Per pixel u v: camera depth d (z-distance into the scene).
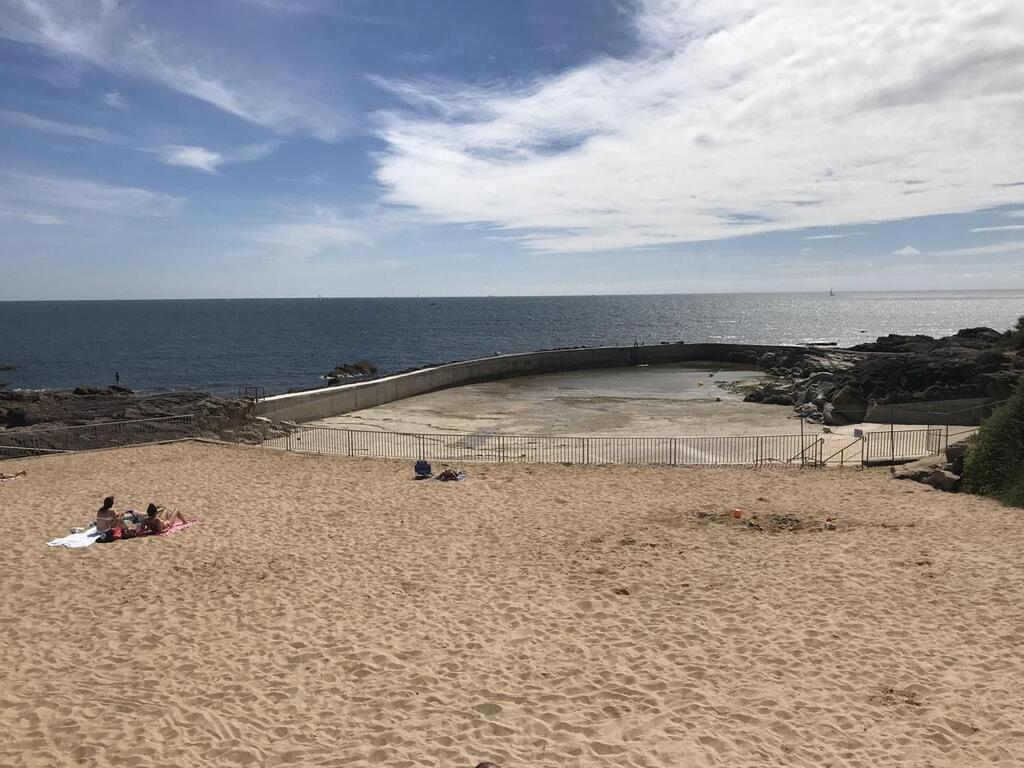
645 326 133.75
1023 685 7.23
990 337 42.66
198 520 13.84
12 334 115.00
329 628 8.84
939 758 5.97
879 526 13.27
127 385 57.97
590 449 24.14
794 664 7.82
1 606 9.41
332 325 139.12
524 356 50.03
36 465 19.31
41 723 6.25
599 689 7.29
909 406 27.09
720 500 15.63
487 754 6.01
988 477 15.98
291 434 27.00
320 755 5.97
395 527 13.56
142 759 5.73
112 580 10.48
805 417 30.89
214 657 7.98
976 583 10.10
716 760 5.95
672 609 9.44
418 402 37.34
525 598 9.89
